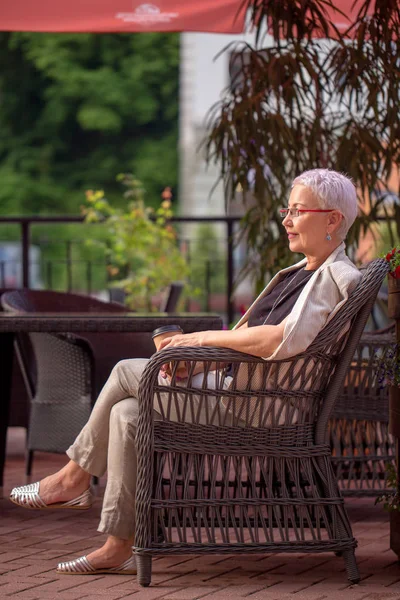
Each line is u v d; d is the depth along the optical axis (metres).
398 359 4.98
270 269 7.90
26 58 38.81
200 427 4.66
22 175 38.62
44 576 4.78
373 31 7.41
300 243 4.83
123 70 38.75
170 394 4.62
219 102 8.06
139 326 6.02
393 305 4.98
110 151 38.78
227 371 4.82
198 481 4.68
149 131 38.91
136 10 9.28
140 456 4.59
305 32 7.64
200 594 4.48
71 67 38.72
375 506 6.59
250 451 4.71
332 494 4.77
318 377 4.77
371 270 4.67
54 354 6.93
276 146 7.64
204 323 6.11
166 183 38.44
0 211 38.38
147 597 4.42
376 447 6.35
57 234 37.44
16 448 9.18
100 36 38.69
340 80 7.73
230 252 11.49
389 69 7.36
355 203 4.82
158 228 12.63
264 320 4.99
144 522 4.58
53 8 9.27
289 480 5.01
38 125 38.84
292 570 4.95
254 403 4.73
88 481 4.98
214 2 9.28
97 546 5.41
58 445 7.01
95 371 6.87
